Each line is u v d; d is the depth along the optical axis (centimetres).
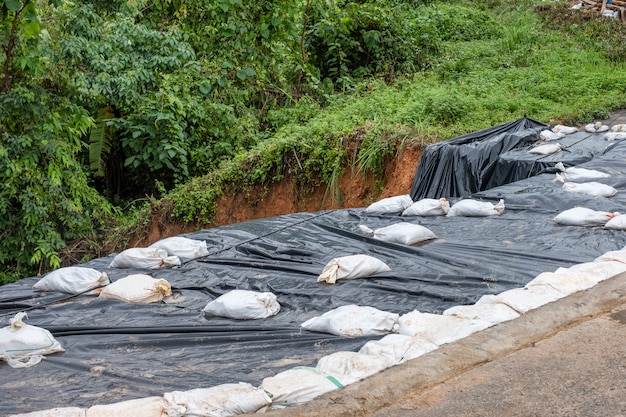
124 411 339
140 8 1488
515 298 452
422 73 1758
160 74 1452
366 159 1245
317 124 1363
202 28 1611
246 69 1616
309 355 430
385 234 693
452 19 2159
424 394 355
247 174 1356
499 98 1437
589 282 481
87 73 1269
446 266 597
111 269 676
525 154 1023
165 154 1435
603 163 930
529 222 721
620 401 332
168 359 445
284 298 554
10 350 450
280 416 330
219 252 700
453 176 1041
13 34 1088
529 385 355
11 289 633
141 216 1395
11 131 1198
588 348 391
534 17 2236
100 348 471
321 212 848
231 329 485
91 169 1519
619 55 1852
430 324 423
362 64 1911
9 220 1241
